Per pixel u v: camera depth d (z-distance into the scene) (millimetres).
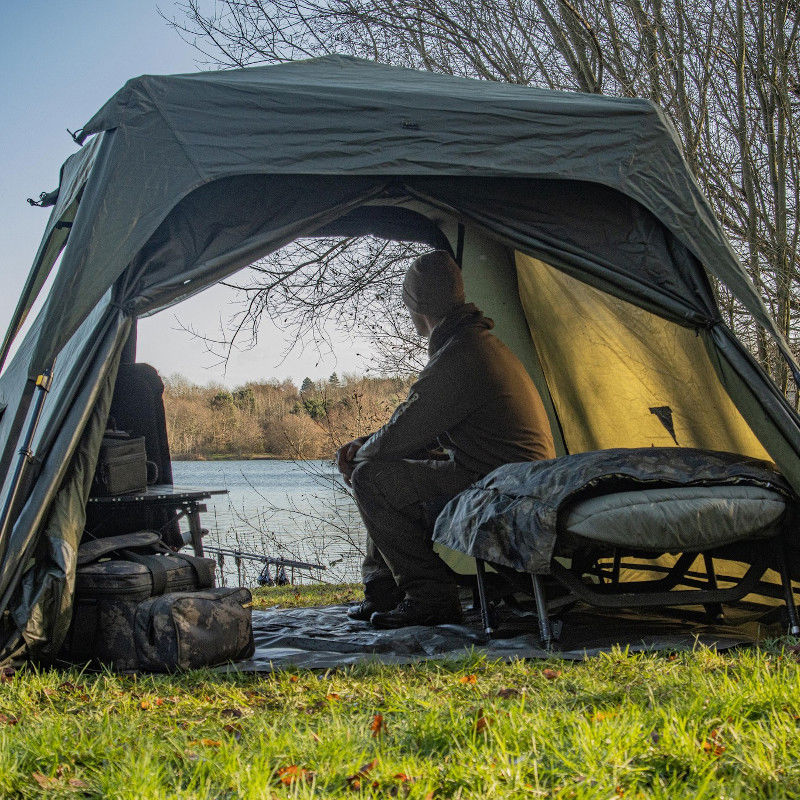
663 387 5363
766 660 2975
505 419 4758
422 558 4664
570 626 4453
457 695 2791
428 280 5020
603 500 3652
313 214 4066
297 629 4543
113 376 3725
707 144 8180
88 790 1870
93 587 3588
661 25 7898
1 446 3762
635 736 1997
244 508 15094
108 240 3619
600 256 4195
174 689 3086
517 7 8602
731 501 3658
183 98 3879
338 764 1951
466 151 3969
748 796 1717
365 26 8484
